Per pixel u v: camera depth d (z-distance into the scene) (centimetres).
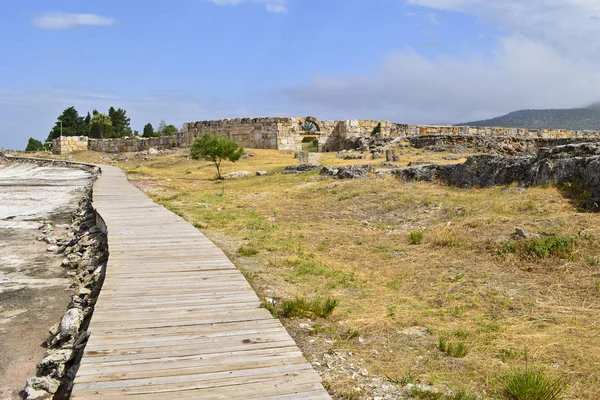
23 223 1931
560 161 1641
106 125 11931
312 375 486
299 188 2536
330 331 697
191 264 905
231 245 1287
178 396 440
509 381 534
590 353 617
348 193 2112
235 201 2305
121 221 1381
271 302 805
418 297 866
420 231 1373
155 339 563
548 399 506
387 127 5775
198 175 3959
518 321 734
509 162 1925
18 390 617
